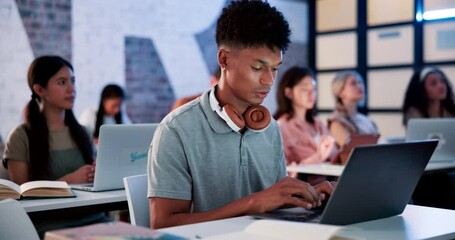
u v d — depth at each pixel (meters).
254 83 1.67
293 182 1.62
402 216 1.65
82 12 5.77
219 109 1.77
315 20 7.57
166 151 1.72
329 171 3.50
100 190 2.62
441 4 6.37
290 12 7.40
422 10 6.52
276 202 1.57
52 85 3.07
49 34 5.55
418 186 3.94
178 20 6.51
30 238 1.59
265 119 1.79
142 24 6.21
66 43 5.66
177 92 6.54
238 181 1.82
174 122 1.76
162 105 6.41
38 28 5.48
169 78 6.46
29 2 5.42
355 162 1.37
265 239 1.29
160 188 1.69
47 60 3.11
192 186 1.76
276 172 1.95
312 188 1.62
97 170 2.59
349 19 7.20
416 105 5.64
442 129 3.95
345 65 7.27
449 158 3.96
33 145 3.05
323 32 7.48
